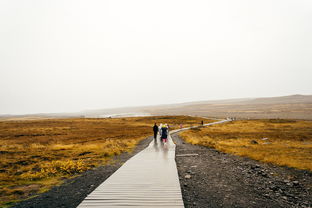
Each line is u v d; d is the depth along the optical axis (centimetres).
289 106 16412
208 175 903
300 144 2111
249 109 16425
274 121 6594
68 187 752
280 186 753
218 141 2420
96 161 1289
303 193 682
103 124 6594
